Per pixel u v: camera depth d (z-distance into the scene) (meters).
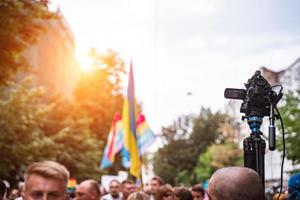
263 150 4.68
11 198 14.84
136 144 13.63
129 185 13.55
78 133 41.50
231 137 86.00
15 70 13.90
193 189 10.96
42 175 3.38
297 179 5.12
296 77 69.00
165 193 9.77
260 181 3.36
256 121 4.74
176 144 92.94
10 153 25.53
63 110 42.72
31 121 26.81
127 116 13.78
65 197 3.47
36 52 57.38
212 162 78.50
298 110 20.59
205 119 93.75
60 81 72.25
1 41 12.67
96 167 41.72
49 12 13.12
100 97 60.78
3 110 25.45
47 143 29.34
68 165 39.53
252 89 4.76
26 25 12.90
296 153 20.19
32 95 27.48
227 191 3.29
